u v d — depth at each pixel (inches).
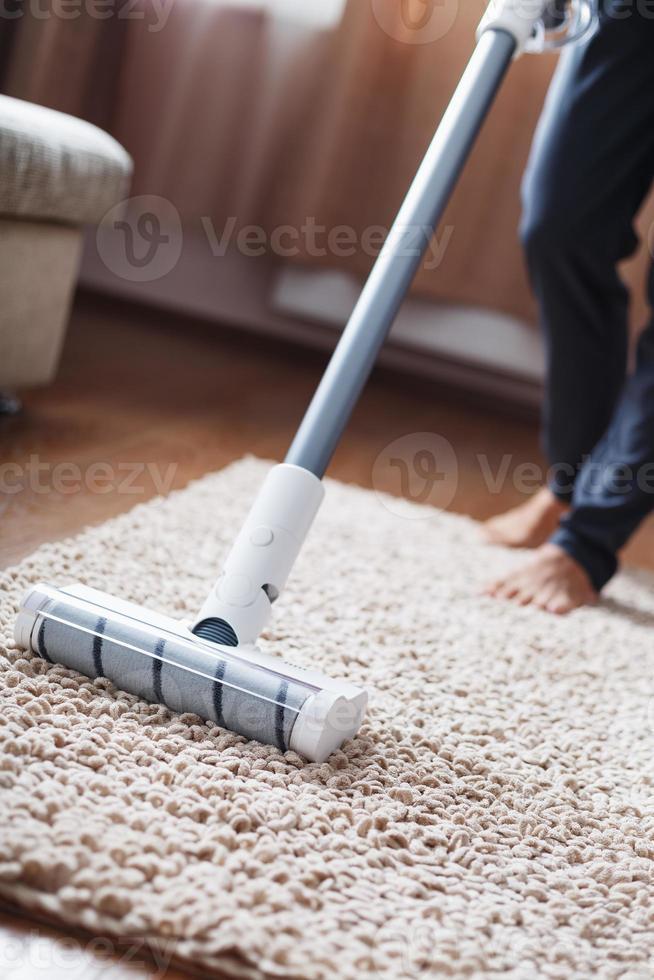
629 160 54.7
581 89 54.1
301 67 98.4
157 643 32.3
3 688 31.3
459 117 40.9
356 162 99.7
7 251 54.7
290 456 35.9
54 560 42.2
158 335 109.7
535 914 27.1
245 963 23.2
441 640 45.8
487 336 105.2
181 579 44.7
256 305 114.4
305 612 45.0
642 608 58.4
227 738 31.6
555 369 61.4
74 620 33.0
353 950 24.0
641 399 55.2
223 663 31.9
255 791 29.2
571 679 44.7
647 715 42.3
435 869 28.0
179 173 101.4
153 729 31.2
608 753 37.9
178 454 65.8
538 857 30.1
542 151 56.1
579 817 32.7
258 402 88.7
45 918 23.7
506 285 99.8
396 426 94.3
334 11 96.9
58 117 58.7
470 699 40.1
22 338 58.6
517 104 95.7
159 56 99.1
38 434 62.4
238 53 98.9
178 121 100.1
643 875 29.9
